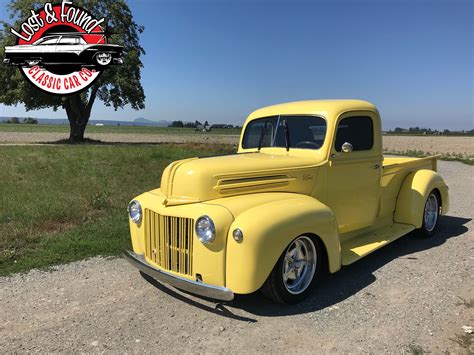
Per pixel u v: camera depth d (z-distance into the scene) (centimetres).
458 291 402
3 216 657
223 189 372
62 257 504
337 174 459
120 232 596
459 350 298
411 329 330
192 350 305
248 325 341
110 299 392
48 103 3306
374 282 429
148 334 328
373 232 534
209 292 330
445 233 624
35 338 322
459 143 4125
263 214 345
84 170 1225
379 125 508
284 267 363
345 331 329
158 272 363
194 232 345
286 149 475
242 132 539
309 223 367
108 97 3541
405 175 585
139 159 1522
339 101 481
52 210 692
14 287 420
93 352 303
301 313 361
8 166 1276
